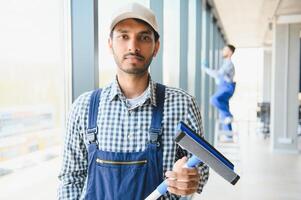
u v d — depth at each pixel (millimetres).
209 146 861
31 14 1214
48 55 1339
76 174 1115
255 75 12055
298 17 5961
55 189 1354
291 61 6293
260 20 7125
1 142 1056
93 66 1498
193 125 1064
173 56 3453
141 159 1007
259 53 11977
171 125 1042
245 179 4559
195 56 4336
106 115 1053
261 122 9336
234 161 5488
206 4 5324
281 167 5277
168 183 921
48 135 1334
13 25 1109
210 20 6039
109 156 1015
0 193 1068
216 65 7410
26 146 1186
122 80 1082
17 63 1132
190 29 4242
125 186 990
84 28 1494
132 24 1016
